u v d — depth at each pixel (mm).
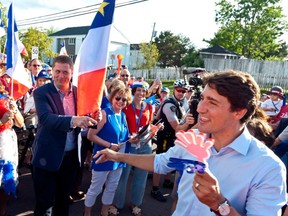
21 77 3830
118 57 6875
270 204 1264
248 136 1398
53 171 2721
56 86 2762
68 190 3031
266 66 23062
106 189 3389
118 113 3348
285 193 1311
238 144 1354
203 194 1165
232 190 1344
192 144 1195
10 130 3006
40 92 2693
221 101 1280
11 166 2922
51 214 2939
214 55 36156
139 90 3756
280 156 3338
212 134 1414
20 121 3156
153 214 3916
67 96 2838
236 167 1349
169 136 4016
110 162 3168
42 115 2590
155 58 41281
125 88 3307
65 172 2969
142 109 3842
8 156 2889
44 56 32188
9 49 3504
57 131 2709
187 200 1513
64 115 2699
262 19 34281
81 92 2709
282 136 3369
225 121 1312
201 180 1169
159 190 4383
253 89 1311
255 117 2311
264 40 34531
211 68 27531
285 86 21906
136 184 3756
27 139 4547
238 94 1263
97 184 3256
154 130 3557
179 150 1643
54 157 2707
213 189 1151
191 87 4043
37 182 2799
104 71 2719
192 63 35094
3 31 5551
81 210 3818
